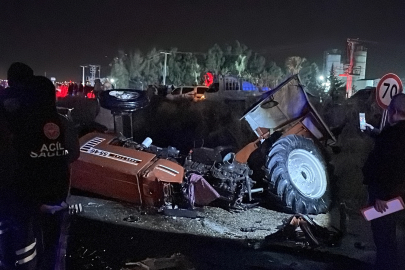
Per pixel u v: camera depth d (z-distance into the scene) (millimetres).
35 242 2982
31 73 2996
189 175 6062
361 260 4680
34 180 2857
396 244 3785
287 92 7109
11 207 2801
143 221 5445
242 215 6160
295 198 6309
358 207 6781
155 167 5781
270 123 7250
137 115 14219
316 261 4578
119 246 4621
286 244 4988
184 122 14734
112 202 6031
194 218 5770
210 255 4582
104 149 6113
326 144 7820
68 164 3125
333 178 7137
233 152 6996
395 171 3549
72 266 4043
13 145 2795
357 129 9898
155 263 4223
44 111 2906
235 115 15805
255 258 4570
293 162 6715
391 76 5133
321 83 55688
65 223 3457
